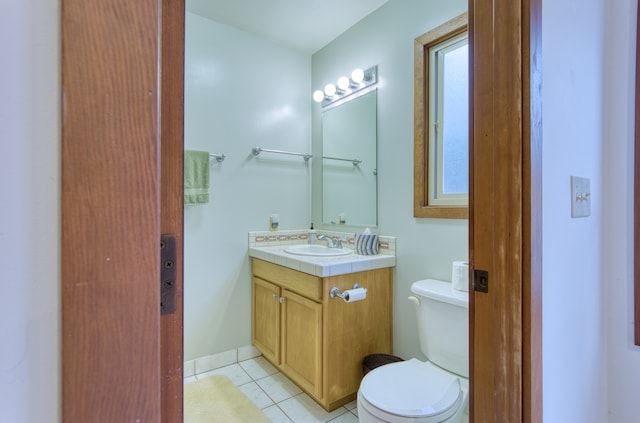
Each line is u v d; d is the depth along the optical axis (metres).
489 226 0.83
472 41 0.88
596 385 1.14
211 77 2.30
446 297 1.47
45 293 0.28
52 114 0.28
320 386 1.79
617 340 1.20
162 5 0.37
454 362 1.46
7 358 0.28
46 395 0.29
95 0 0.29
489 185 0.83
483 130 0.85
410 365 1.53
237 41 2.41
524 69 0.77
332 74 2.57
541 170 0.80
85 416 0.29
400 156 2.01
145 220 0.32
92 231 0.29
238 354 2.42
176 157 0.38
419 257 1.89
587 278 1.08
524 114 0.77
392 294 2.04
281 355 2.13
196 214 2.25
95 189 0.29
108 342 0.30
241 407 1.86
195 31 2.24
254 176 2.49
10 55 0.27
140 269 0.31
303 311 1.93
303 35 2.50
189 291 2.23
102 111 0.29
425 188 1.88
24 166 0.28
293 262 1.96
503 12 0.80
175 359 0.38
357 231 2.33
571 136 0.98
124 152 0.30
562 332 0.94
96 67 0.29
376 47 2.18
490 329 0.83
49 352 0.29
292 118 2.69
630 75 1.17
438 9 1.80
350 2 2.10
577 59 1.02
